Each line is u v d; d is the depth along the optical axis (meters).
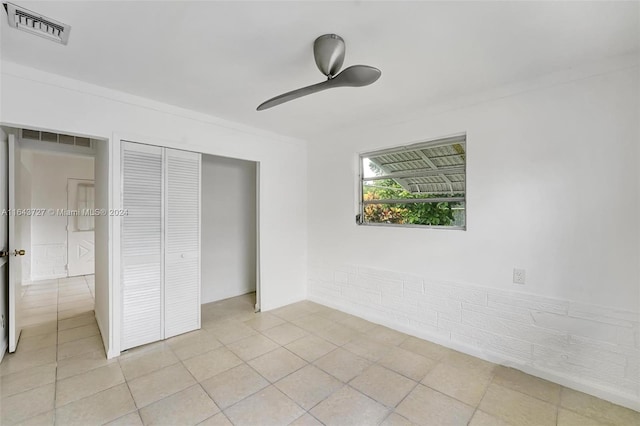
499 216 2.35
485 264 2.43
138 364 2.33
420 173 2.94
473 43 1.71
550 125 2.11
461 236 2.56
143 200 2.61
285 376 2.18
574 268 2.04
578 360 2.02
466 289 2.53
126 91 2.40
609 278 1.91
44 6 1.40
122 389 2.01
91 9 1.42
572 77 2.02
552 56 1.85
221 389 2.02
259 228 3.53
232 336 2.86
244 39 1.68
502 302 2.34
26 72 2.00
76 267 5.36
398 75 2.11
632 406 1.82
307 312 3.53
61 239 5.24
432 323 2.75
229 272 4.16
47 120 2.09
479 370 2.27
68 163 5.31
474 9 1.41
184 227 2.90
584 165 1.99
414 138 2.85
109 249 2.43
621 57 1.85
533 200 2.19
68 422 1.70
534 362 2.20
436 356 2.48
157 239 2.71
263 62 1.94
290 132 3.61
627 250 1.86
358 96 2.49
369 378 2.16
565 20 1.49
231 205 4.17
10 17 1.47
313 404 1.88
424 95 2.48
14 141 2.45
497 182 2.36
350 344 2.70
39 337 2.80
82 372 2.21
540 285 2.17
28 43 1.72
